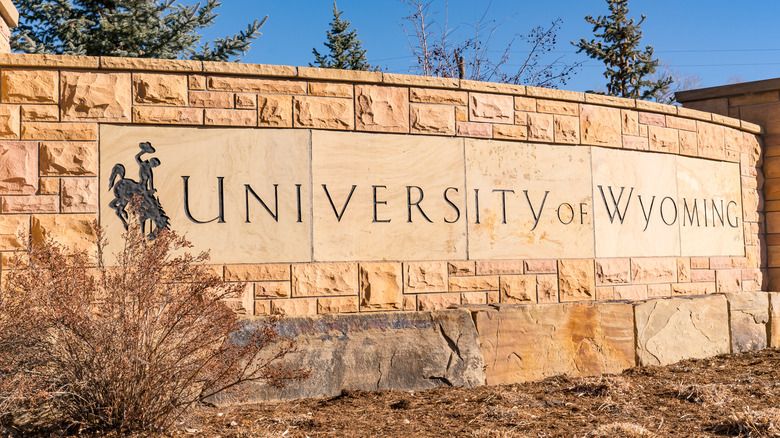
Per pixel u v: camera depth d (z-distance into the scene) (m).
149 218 6.61
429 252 7.46
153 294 5.39
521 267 7.88
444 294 7.49
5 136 6.42
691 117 9.34
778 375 7.41
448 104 7.64
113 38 13.46
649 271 8.75
